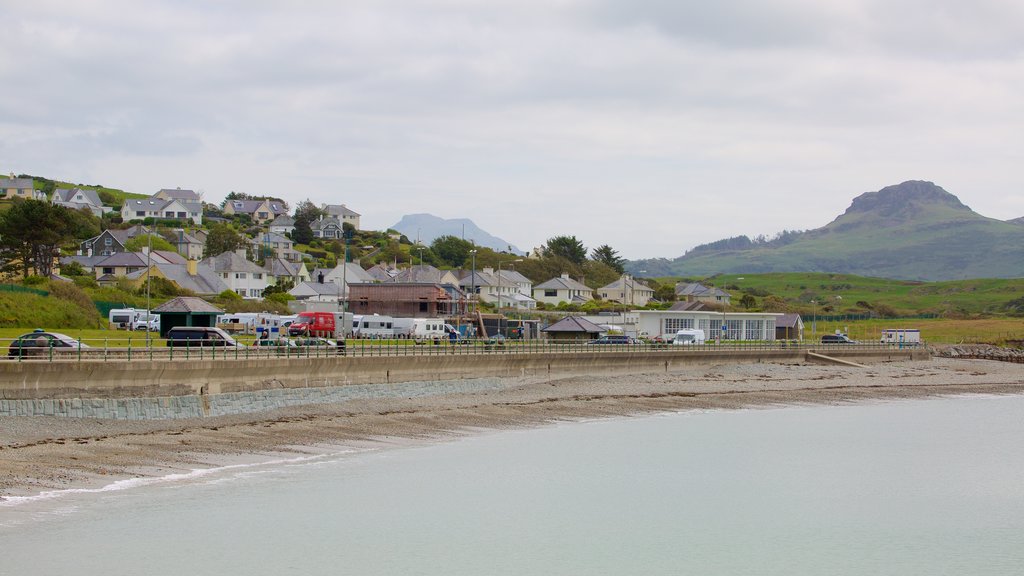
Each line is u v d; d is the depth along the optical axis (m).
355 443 64.69
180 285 152.50
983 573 44.03
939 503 57.50
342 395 76.38
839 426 86.62
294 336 104.88
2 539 39.94
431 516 49.53
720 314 160.50
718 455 70.19
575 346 107.56
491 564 42.72
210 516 45.72
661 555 45.41
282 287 177.00
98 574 37.03
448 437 70.56
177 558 39.75
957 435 82.81
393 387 81.50
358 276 182.00
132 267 156.62
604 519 51.31
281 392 70.81
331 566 40.72
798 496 58.41
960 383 124.88
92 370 57.78
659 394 100.00
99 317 111.56
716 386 108.88
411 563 41.97
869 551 47.22
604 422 82.62
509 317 160.62
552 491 56.53
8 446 51.38
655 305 197.12
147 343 78.50
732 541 48.19
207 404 65.00
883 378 126.06
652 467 64.94
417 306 143.75
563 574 41.88
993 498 59.09
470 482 57.25
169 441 58.25
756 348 130.25
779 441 77.44
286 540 43.59
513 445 69.62
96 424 57.50
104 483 48.44
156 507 45.97
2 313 92.56
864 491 60.31
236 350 68.31
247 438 62.00
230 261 179.38
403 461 61.06
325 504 49.78
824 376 124.06
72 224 143.88
